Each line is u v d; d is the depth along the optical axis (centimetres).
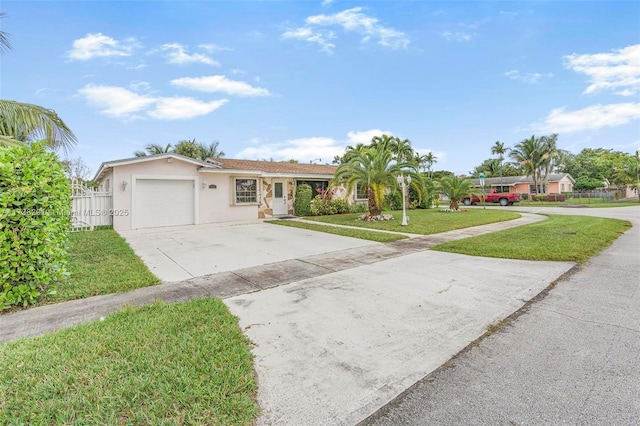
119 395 216
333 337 316
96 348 280
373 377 248
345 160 2088
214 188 1427
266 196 1641
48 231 420
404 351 289
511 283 491
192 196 1363
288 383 239
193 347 284
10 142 588
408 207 2120
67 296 429
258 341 308
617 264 593
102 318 356
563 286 472
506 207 2575
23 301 391
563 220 1346
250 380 237
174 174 1306
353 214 1756
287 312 382
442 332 327
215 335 309
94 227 1180
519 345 297
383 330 332
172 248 801
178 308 381
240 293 455
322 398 222
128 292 456
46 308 393
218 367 253
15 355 269
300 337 317
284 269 591
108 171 1248
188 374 242
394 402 218
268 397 222
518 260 639
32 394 217
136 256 686
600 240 820
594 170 4803
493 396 223
